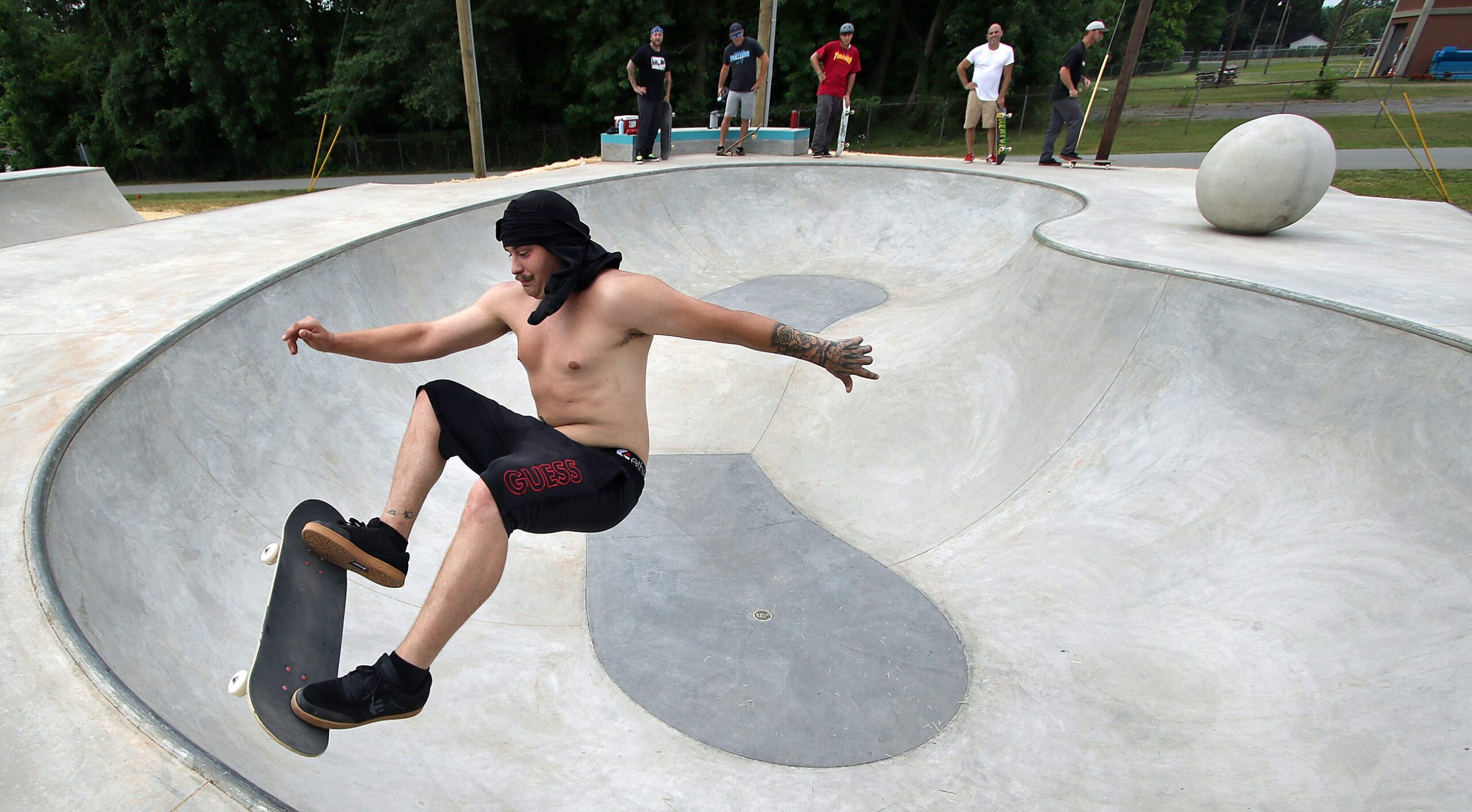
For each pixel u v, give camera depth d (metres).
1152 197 9.24
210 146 36.31
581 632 4.42
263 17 32.41
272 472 4.35
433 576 4.45
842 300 9.67
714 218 11.68
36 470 2.90
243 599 3.45
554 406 2.27
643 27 29.08
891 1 31.47
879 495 5.89
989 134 12.82
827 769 3.48
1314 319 4.49
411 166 34.00
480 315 2.42
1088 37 11.95
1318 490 4.03
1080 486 5.07
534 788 3.08
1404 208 8.59
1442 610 3.14
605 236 10.29
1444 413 3.69
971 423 6.24
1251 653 3.53
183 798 1.79
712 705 3.88
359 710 1.82
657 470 6.30
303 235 7.21
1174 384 5.07
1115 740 3.38
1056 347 6.04
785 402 7.27
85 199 12.13
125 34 34.66
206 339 4.54
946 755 3.54
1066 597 4.36
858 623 4.49
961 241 10.75
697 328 2.22
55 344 4.24
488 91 31.14
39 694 2.03
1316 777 2.81
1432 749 2.64
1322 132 6.48
